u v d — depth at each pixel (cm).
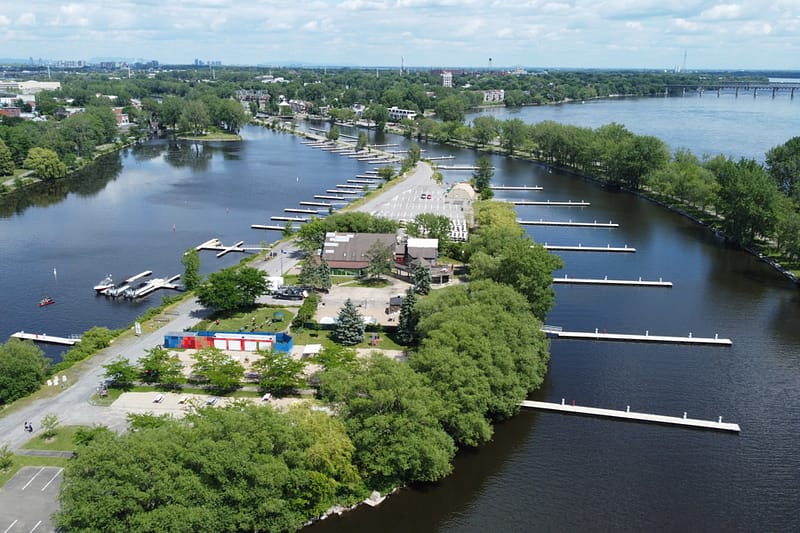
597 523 8825
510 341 11450
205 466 7650
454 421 9831
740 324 15575
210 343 13112
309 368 12269
